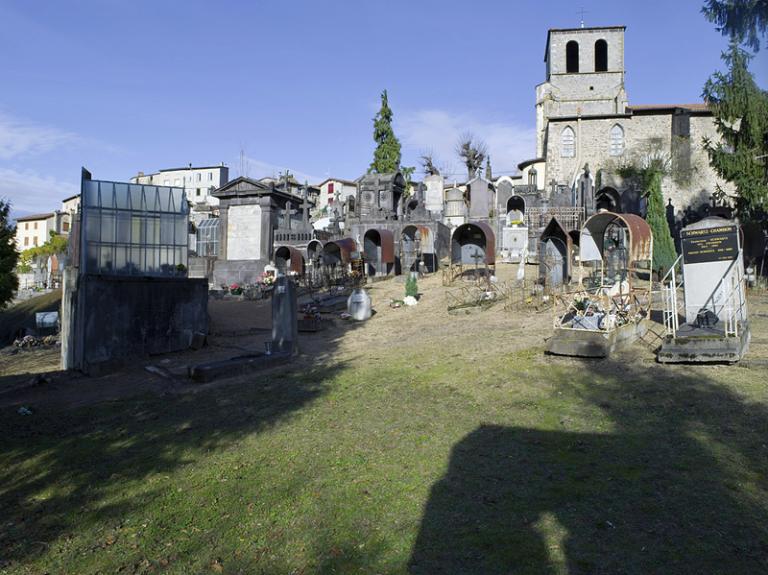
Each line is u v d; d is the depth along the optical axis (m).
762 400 7.93
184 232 19.58
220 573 4.81
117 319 15.21
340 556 4.90
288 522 5.62
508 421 8.07
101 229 17.88
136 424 9.55
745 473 5.78
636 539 4.72
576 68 63.59
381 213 37.22
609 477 5.96
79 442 8.74
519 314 17.95
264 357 13.59
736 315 11.62
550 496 5.63
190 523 5.78
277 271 32.69
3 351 23.92
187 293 17.14
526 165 63.72
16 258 31.84
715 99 23.91
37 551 5.38
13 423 9.96
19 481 7.27
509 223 36.66
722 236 11.99
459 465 6.62
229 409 9.98
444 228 38.12
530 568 4.42
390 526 5.34
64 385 13.47
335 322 19.95
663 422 7.54
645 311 15.10
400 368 11.85
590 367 10.55
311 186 90.62
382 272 32.31
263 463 7.26
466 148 70.88
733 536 4.64
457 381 10.43
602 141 50.91
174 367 14.22
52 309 34.19
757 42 22.97
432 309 20.95
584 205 34.91
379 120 60.00
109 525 5.86
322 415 9.12
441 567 4.56
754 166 22.25
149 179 104.88
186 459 7.64
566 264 22.09
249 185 37.22
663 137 49.62
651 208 26.36
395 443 7.55
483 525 5.17
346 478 6.54
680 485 5.64
